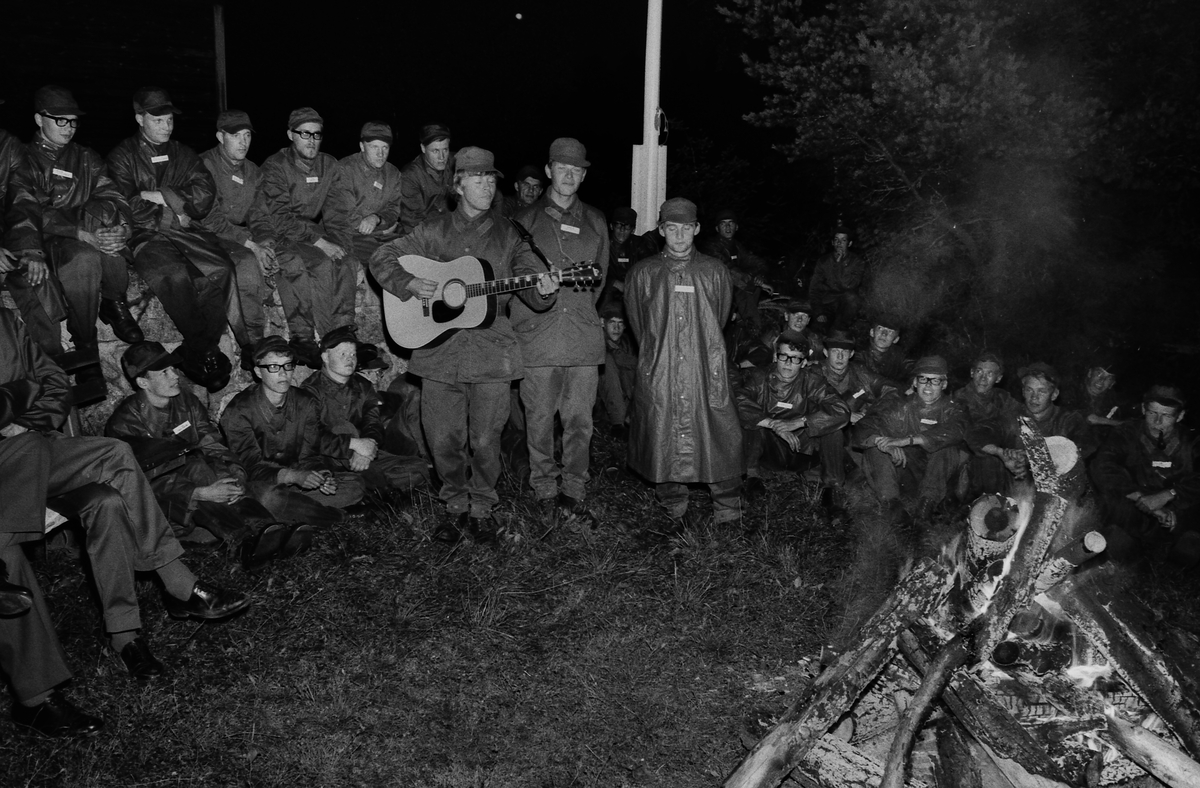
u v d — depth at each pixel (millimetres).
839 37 9984
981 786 3490
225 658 4852
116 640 4680
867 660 3518
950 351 10148
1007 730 3264
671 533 6422
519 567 5793
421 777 4203
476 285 5754
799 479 7305
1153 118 9211
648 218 10094
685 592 5688
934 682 3316
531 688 4805
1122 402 8039
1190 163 9516
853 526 6754
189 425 5840
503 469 6895
